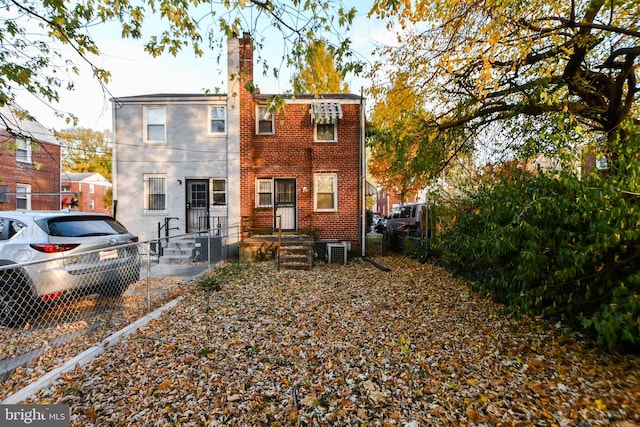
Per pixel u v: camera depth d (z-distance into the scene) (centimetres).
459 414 281
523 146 719
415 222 1519
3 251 469
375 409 289
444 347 418
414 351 405
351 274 894
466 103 737
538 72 605
